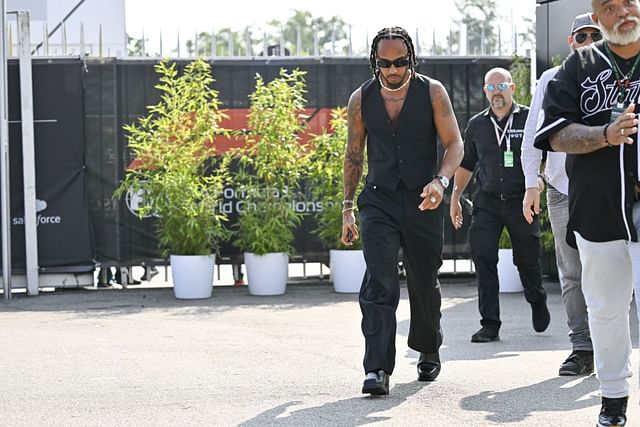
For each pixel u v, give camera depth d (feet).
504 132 27.78
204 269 39.06
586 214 15.78
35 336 29.89
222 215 40.73
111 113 41.70
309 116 42.78
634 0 15.38
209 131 40.60
